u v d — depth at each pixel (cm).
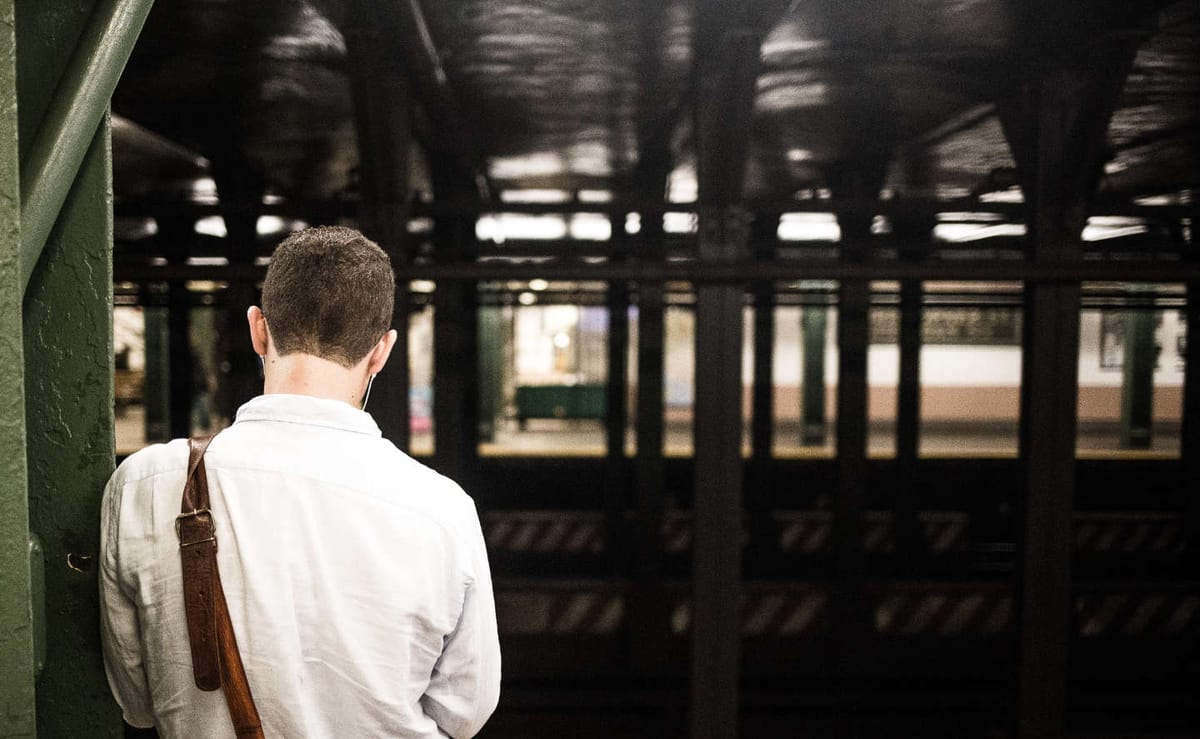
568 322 1892
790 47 372
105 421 101
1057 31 341
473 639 104
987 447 1875
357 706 96
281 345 103
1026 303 412
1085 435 1936
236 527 95
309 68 415
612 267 396
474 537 104
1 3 80
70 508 101
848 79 420
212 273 399
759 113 509
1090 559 1030
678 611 773
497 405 1858
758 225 901
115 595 98
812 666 786
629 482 1224
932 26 341
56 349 99
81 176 97
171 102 488
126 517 97
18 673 86
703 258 397
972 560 1009
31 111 91
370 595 96
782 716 719
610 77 430
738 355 401
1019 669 422
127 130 568
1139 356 1566
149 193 830
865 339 763
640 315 761
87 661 104
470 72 423
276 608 94
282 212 640
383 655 96
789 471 1228
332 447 100
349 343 104
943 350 1977
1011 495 1237
